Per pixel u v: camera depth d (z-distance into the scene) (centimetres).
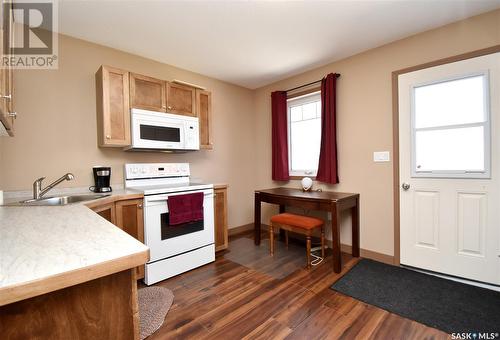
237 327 158
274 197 293
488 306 175
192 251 248
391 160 250
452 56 213
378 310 174
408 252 241
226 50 263
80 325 64
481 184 202
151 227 220
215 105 350
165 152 299
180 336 150
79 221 109
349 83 281
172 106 268
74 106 230
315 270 241
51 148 217
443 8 193
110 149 253
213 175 348
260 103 393
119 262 64
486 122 198
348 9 194
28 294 50
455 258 214
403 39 240
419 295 192
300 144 349
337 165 293
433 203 225
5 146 196
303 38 239
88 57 238
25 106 205
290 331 154
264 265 255
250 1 183
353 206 269
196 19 205
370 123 265
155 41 242
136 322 72
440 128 221
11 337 56
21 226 99
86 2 180
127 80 234
